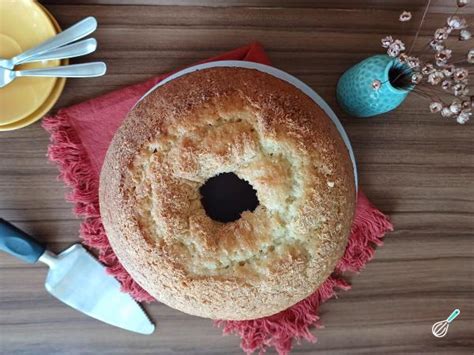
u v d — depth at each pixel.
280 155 0.38
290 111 0.39
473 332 0.53
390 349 0.52
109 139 0.48
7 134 0.48
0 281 0.49
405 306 0.52
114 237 0.40
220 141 0.38
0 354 0.50
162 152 0.38
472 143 0.51
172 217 0.38
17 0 0.47
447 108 0.40
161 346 0.51
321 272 0.40
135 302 0.50
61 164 0.48
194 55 0.49
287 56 0.50
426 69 0.41
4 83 0.46
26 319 0.50
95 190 0.48
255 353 0.51
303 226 0.38
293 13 0.49
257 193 0.38
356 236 0.50
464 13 0.50
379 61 0.44
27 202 0.49
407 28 0.50
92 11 0.48
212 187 0.41
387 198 0.51
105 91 0.49
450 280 0.52
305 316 0.50
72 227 0.49
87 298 0.49
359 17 0.50
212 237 0.38
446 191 0.51
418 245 0.52
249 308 0.40
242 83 0.39
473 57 0.39
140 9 0.48
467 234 0.52
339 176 0.40
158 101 0.40
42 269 0.50
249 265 0.39
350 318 0.52
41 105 0.47
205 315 0.41
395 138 0.50
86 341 0.50
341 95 0.48
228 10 0.49
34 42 0.47
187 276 0.38
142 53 0.49
